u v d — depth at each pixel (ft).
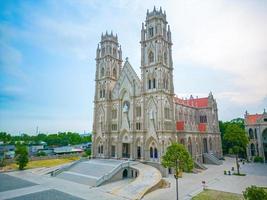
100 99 302.66
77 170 222.69
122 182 187.42
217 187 165.27
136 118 253.85
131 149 246.88
